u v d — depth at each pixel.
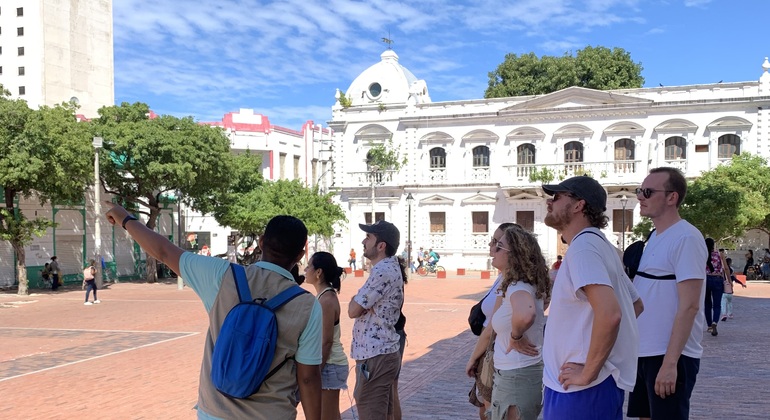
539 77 48.69
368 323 5.60
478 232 41.06
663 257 4.66
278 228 3.60
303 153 54.91
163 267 37.31
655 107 36.88
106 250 34.75
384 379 5.55
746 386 9.06
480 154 41.12
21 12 65.62
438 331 15.35
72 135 26.31
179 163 29.81
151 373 10.83
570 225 3.82
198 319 18.47
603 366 3.55
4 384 10.10
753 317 17.42
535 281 4.75
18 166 24.25
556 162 39.03
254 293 3.39
